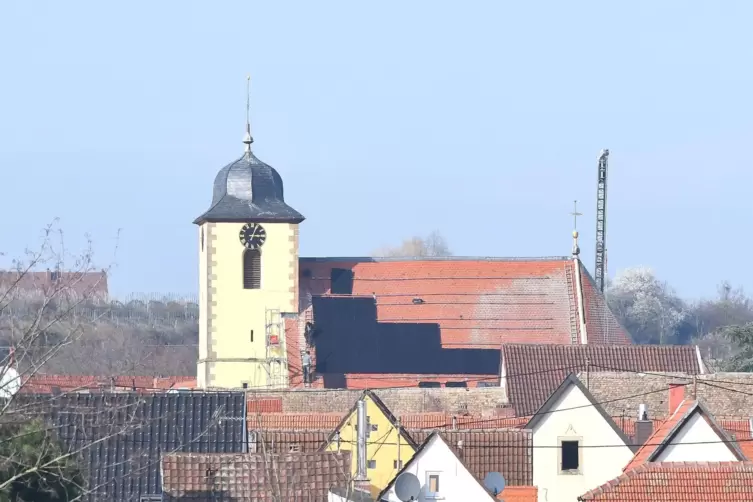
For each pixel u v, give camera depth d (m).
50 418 178.12
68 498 172.75
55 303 151.50
